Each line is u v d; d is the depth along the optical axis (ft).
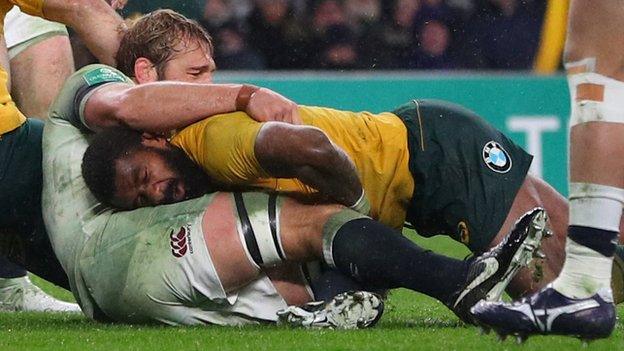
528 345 41.19
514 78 132.26
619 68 39.14
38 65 64.80
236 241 46.55
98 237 48.39
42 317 57.00
